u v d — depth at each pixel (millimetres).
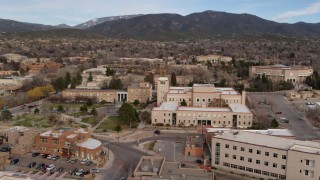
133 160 142000
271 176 123312
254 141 129500
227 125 192750
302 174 116312
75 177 124375
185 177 105812
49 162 139500
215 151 134250
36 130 170500
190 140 160250
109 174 127688
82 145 146250
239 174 127875
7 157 137750
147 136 175375
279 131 151500
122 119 190875
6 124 190500
